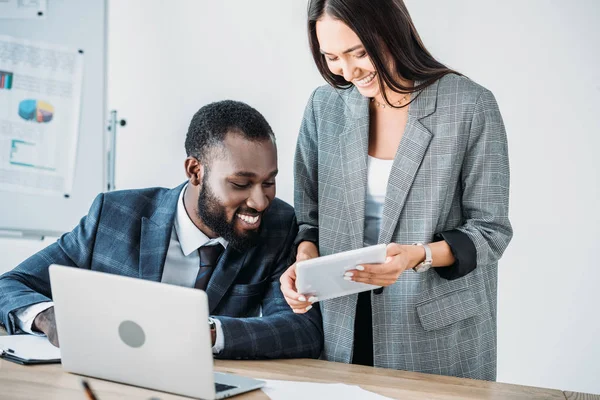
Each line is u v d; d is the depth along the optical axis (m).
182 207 1.89
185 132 3.21
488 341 1.78
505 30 2.84
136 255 1.88
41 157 2.92
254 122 1.82
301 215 1.92
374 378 1.52
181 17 3.19
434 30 2.90
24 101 2.91
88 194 2.95
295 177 1.94
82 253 1.90
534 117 2.85
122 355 1.35
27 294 1.75
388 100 1.69
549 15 2.81
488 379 1.78
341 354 1.77
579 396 1.44
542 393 1.45
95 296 1.34
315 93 1.90
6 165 2.91
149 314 1.29
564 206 2.84
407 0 2.92
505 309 2.93
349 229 1.79
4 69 2.90
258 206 1.81
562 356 2.88
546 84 2.83
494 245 1.68
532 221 2.88
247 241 1.83
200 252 1.87
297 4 3.03
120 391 1.34
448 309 1.70
